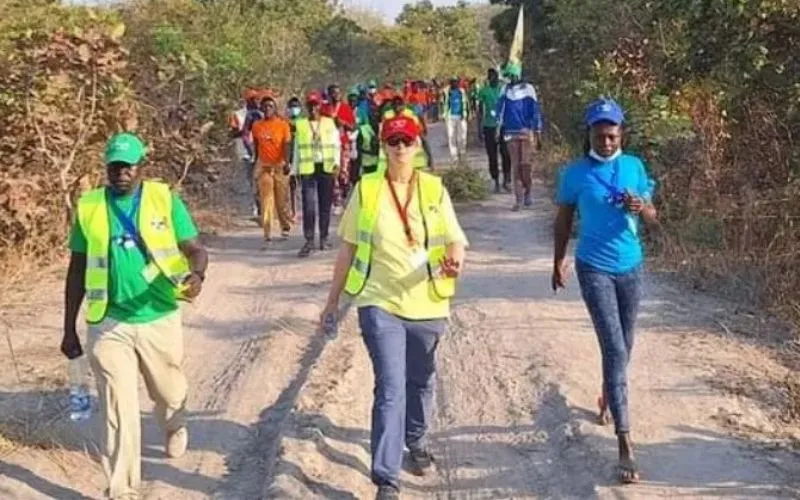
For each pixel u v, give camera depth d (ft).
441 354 30.19
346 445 23.95
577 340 30.73
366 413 26.05
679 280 36.22
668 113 44.45
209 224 53.26
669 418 24.31
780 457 22.31
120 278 20.67
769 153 38.60
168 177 53.57
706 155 41.42
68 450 23.63
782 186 37.22
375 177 20.70
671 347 29.30
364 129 52.11
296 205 58.39
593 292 21.53
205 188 57.88
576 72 76.07
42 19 47.83
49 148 41.16
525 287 37.27
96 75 41.93
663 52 48.01
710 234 37.96
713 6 37.04
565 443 23.44
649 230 40.47
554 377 27.32
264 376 28.91
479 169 67.82
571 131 72.95
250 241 50.11
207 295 38.58
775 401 25.39
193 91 62.59
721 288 34.88
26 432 24.17
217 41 79.56
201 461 23.47
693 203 40.47
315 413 25.45
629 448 21.25
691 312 32.60
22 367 29.14
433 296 20.57
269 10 125.49
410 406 21.81
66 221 42.04
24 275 39.09
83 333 32.48
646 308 33.09
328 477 22.24
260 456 23.85
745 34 36.58
